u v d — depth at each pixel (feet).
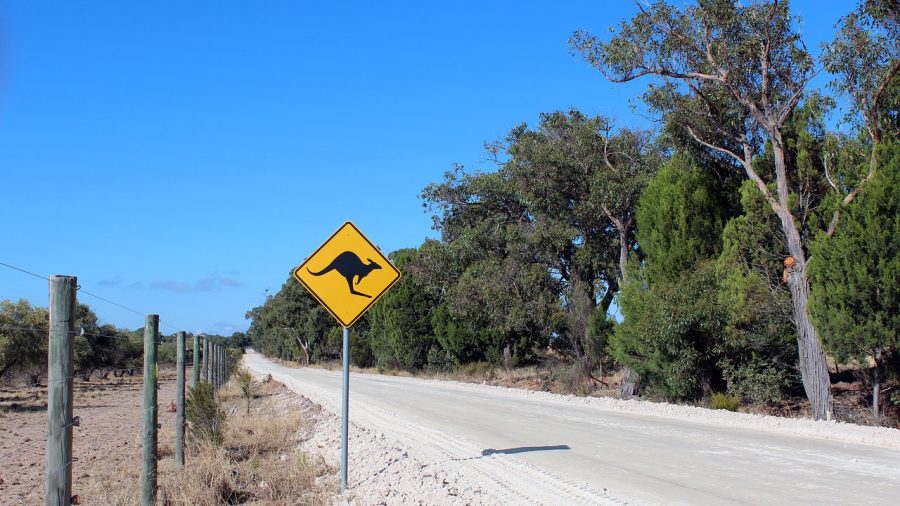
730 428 51.70
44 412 108.47
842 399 66.74
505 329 116.37
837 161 63.77
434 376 152.25
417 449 43.57
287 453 48.83
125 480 40.01
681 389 74.79
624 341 81.51
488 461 38.68
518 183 107.86
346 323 34.30
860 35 59.47
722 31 69.21
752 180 72.18
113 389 168.96
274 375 176.86
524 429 52.75
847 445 42.22
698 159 80.74
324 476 38.14
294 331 308.81
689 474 33.55
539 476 34.01
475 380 132.67
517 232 111.14
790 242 65.16
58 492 22.09
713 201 78.23
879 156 56.03
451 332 151.02
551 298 109.60
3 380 152.97
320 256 34.42
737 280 67.92
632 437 47.06
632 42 74.02
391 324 169.48
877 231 53.11
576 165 101.09
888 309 53.11
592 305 103.60
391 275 34.65
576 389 98.22
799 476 32.42
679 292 72.13
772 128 67.31
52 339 22.53
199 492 33.68
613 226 105.50
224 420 55.93
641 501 28.30
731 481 31.65
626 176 96.37
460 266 127.03
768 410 68.69
